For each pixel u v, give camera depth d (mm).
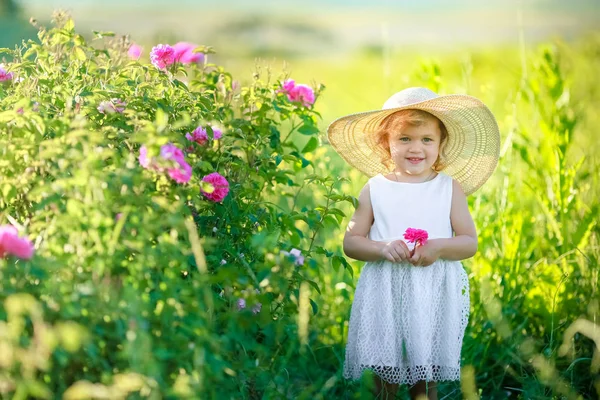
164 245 2645
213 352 2660
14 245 2438
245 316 2879
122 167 2852
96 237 2537
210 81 3951
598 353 3596
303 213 3799
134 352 2328
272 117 3939
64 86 3311
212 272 3145
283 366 3203
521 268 4332
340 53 19391
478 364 3957
